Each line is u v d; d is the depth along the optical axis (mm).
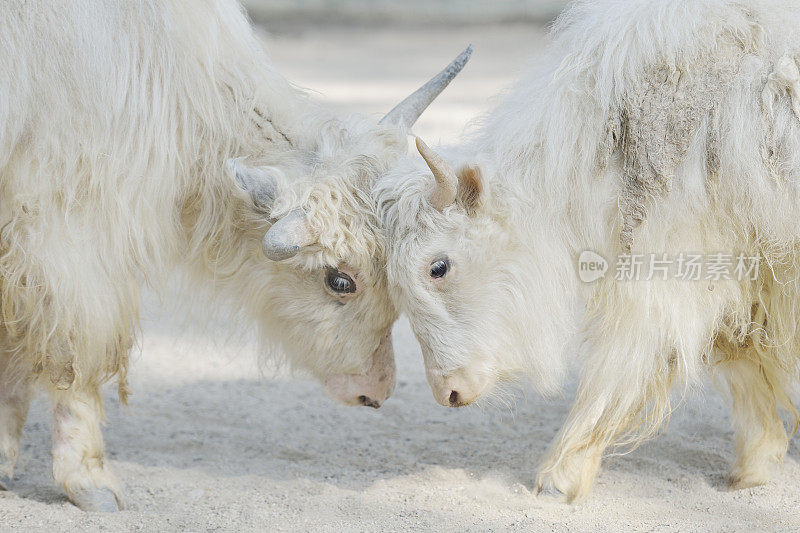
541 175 9320
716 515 9328
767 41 9055
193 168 10266
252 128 10242
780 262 9195
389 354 10586
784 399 10266
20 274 9461
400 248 9320
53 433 9844
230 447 11938
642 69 9102
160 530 9094
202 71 9961
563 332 9719
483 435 12227
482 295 9266
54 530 9062
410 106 10609
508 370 9586
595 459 9805
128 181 9594
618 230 9156
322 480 10719
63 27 9297
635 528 8977
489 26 53844
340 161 9789
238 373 15070
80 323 9617
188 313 11602
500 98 10375
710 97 8914
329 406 13562
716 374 10805
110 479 9945
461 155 9773
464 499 9859
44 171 9312
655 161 8898
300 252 9766
